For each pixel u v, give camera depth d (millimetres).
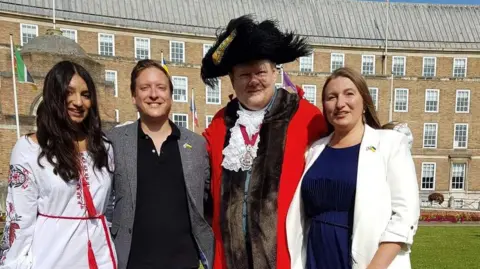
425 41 41250
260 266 3344
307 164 3387
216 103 37219
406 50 40812
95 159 3186
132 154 3514
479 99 38875
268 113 3686
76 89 3107
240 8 40906
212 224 3812
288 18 41594
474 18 42688
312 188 3199
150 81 3537
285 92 3865
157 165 3551
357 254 2900
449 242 13273
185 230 3574
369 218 2898
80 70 3188
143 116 3652
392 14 42969
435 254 11086
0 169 21516
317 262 3180
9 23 31703
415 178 3006
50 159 2961
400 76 38969
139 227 3449
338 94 3162
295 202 3330
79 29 34188
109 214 3645
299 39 3662
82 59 23250
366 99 3258
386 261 2777
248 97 3635
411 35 41562
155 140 3652
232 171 3602
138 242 3438
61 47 23281
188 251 3574
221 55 3551
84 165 3148
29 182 2969
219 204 3613
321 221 3170
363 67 41188
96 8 35188
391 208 2941
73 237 3057
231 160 3576
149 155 3564
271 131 3607
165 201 3502
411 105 39125
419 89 39062
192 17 38656
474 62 40500
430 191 38281
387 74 39656
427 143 39062
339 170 3123
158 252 3436
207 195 3945
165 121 3705
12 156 3027
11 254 2926
